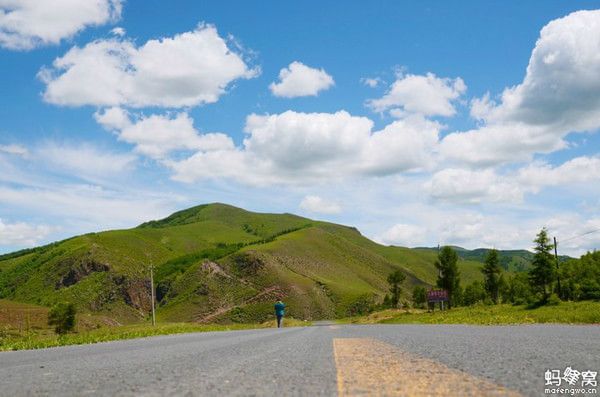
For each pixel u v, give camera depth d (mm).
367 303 192625
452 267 99062
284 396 4383
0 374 6816
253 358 8281
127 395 4582
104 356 9781
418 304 162125
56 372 6848
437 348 9422
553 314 38969
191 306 196000
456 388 4621
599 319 29703
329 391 4613
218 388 4902
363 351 9188
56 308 95000
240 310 186375
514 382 4941
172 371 6512
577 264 104875
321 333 20203
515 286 126438
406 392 4457
